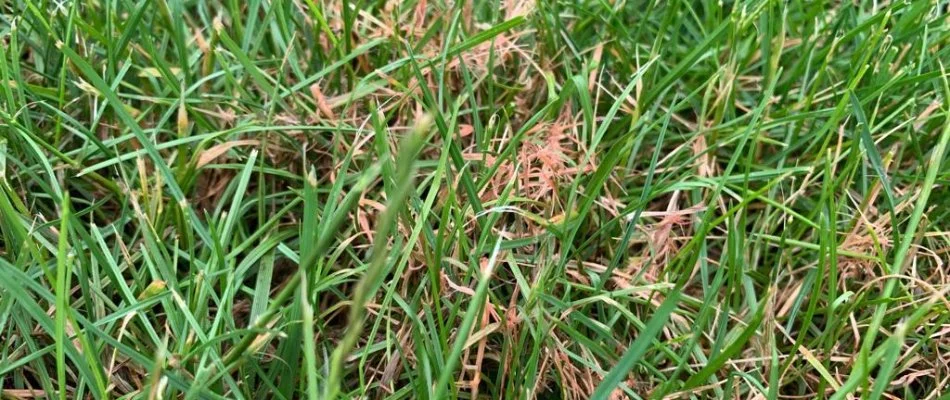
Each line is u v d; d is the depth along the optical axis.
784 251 0.26
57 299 0.16
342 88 0.30
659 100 0.29
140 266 0.25
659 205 0.28
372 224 0.25
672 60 0.32
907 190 0.28
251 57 0.29
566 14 0.33
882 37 0.32
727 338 0.24
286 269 0.26
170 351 0.22
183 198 0.23
